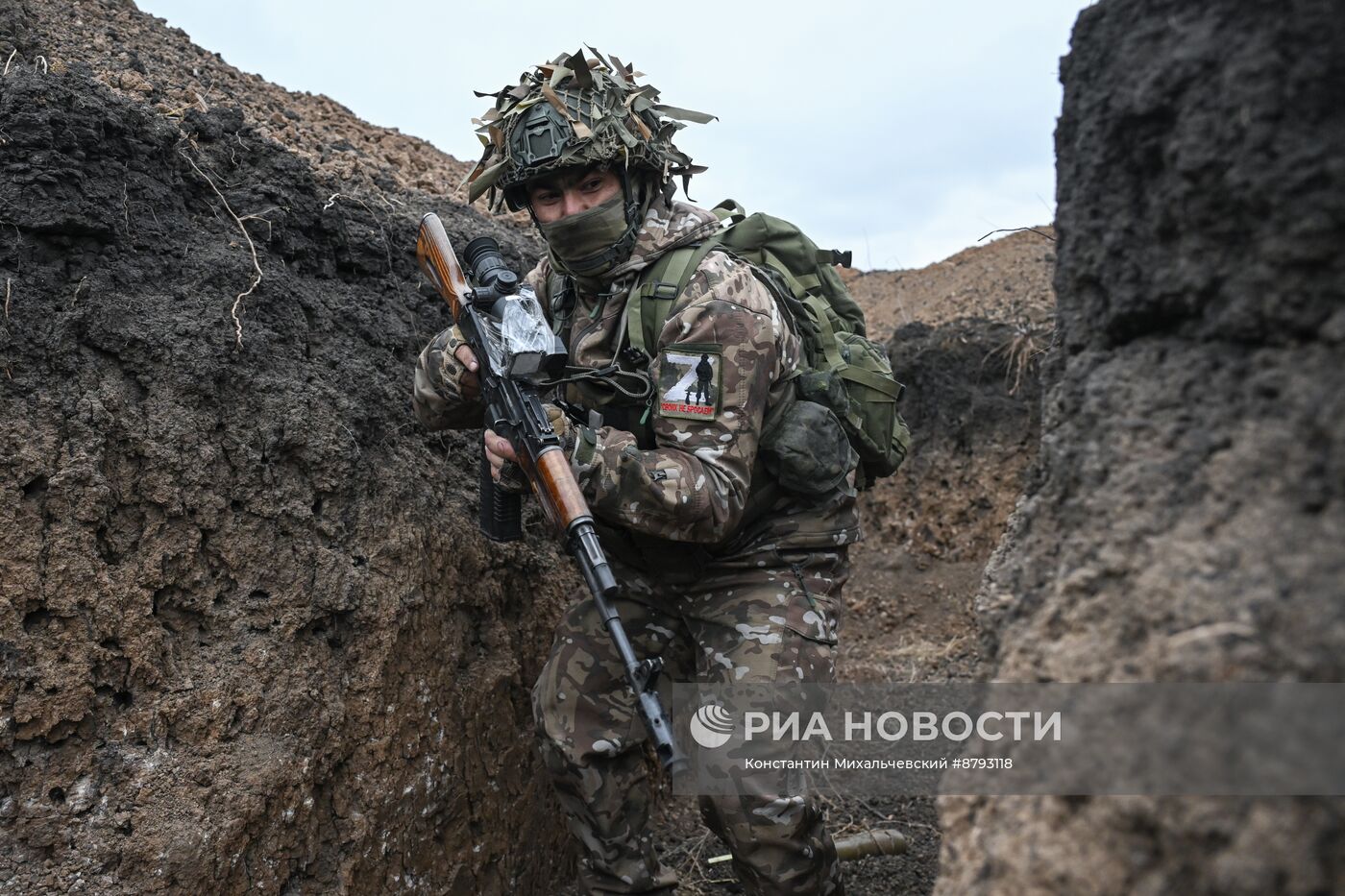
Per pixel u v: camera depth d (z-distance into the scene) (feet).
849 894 9.90
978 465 16.93
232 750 7.08
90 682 6.66
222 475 7.59
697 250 7.82
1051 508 4.56
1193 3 4.09
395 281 9.91
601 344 7.91
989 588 4.99
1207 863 3.07
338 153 11.69
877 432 8.38
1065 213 4.76
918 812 11.20
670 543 7.84
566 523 6.50
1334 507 3.30
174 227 8.02
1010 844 3.71
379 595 8.18
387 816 7.98
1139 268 4.32
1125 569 3.88
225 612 7.45
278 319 8.34
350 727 7.86
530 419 6.96
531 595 10.32
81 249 7.33
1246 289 3.82
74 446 6.87
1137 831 3.29
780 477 7.70
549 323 8.46
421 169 13.85
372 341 9.22
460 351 7.79
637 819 8.32
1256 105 3.68
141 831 6.53
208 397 7.59
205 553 7.45
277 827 7.16
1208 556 3.56
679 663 8.87
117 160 7.75
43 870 6.25
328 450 8.18
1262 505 3.52
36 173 7.09
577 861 10.24
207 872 6.63
